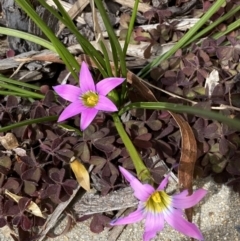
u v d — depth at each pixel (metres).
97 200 0.18
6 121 0.19
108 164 0.18
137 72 0.20
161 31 0.20
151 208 0.14
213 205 0.18
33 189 0.17
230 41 0.19
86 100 0.16
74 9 0.21
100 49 0.20
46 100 0.18
